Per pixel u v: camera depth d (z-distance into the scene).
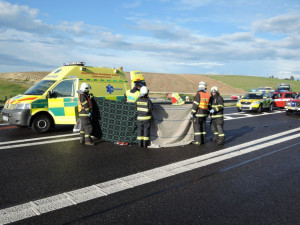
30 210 3.48
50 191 4.07
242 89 76.00
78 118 8.44
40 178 4.61
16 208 3.53
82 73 9.17
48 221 3.22
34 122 8.35
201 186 4.36
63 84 8.80
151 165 5.39
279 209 3.63
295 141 7.92
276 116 15.16
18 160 5.62
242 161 5.79
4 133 8.51
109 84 9.93
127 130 7.22
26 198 3.83
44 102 8.48
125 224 3.18
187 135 7.54
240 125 11.28
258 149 6.89
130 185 4.34
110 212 3.46
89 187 4.24
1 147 6.68
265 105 17.97
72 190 4.12
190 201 3.81
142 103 6.77
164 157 5.99
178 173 4.94
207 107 7.31
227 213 3.49
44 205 3.62
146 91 6.68
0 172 4.89
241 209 3.61
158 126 7.08
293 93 20.77
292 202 3.85
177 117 7.30
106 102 7.33
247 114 16.23
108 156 6.01
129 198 3.87
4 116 8.73
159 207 3.62
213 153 6.41
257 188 4.32
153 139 7.05
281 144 7.51
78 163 5.46
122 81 10.52
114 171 5.00
